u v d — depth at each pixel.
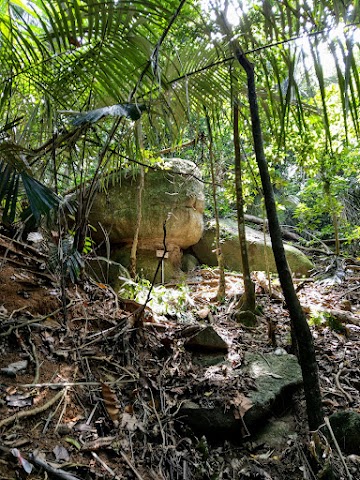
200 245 5.77
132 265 4.48
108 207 4.96
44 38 1.88
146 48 1.70
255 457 2.09
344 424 2.12
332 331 3.37
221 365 2.65
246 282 3.62
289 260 5.43
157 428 2.09
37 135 2.70
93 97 2.49
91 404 2.09
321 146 4.27
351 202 6.71
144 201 4.96
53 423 1.87
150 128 2.86
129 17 1.58
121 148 3.11
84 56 1.76
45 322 2.46
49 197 1.76
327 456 1.74
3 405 1.81
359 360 2.95
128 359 2.51
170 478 1.86
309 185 5.40
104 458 1.81
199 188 5.30
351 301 4.24
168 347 2.75
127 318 2.74
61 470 1.61
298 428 2.29
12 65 1.94
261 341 3.16
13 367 2.03
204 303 3.90
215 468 2.01
